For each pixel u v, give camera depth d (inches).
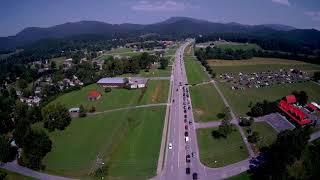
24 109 7682.1
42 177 4884.4
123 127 6688.0
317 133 5797.2
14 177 4921.3
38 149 5324.8
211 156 5221.5
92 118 7431.1
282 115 6815.9
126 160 5236.2
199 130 6323.8
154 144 5767.7
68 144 6058.1
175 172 4766.2
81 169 5054.1
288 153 4355.3
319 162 4347.9
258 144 5561.0
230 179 4503.0
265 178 4424.2
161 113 7450.8
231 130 5920.3
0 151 5428.2
